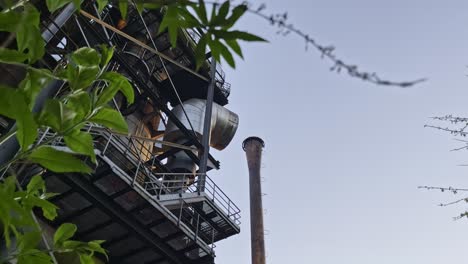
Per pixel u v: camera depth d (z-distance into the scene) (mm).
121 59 16109
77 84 1566
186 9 1200
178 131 22750
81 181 12469
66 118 1425
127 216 13617
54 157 1379
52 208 1657
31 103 1398
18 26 1312
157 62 23906
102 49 1664
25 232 1600
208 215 16484
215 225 16719
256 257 26219
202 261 15102
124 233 14195
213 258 15125
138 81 16891
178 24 1227
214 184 17297
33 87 1416
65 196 12594
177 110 24250
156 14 21047
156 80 23016
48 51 10711
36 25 1340
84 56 1605
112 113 1581
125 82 1655
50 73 1465
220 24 1161
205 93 25531
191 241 15562
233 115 26359
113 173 12547
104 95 1603
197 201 15547
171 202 14742
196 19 1195
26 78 1424
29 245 1564
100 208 12898
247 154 34594
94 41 15977
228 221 16516
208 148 19391
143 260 15211
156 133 24922
